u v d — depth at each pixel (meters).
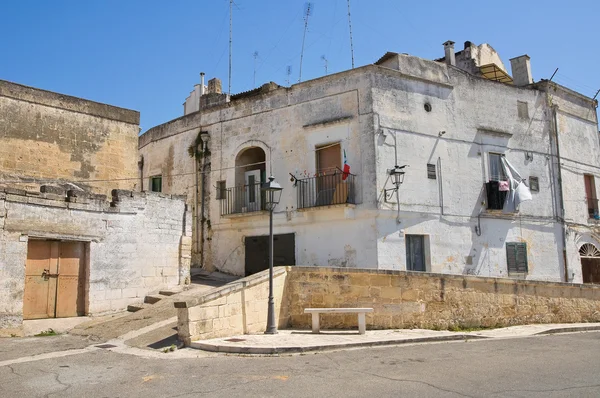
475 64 25.25
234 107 21.45
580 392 6.68
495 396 6.47
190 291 15.62
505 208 20.02
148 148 24.73
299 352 9.65
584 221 23.08
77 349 10.21
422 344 10.85
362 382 7.22
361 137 18.05
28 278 13.04
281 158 19.78
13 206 12.38
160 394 6.77
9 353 9.76
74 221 13.79
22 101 16.55
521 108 21.95
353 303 12.62
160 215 16.25
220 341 10.28
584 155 23.98
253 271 19.91
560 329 13.55
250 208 20.45
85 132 17.92
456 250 18.94
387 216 17.69
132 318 12.91
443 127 19.53
